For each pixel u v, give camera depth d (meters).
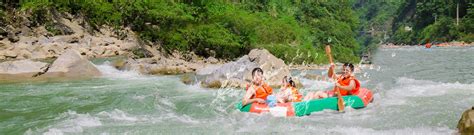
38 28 20.70
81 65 14.30
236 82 11.87
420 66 22.33
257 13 37.66
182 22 25.28
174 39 24.22
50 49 18.19
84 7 23.77
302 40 33.88
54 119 7.65
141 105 9.01
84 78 13.51
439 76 16.25
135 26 24.67
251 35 26.89
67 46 18.98
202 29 24.84
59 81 12.62
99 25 24.00
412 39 82.12
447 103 9.00
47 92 10.56
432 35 73.75
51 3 21.55
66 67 13.98
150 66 16.34
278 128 7.05
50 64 14.44
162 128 7.10
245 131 6.90
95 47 19.84
